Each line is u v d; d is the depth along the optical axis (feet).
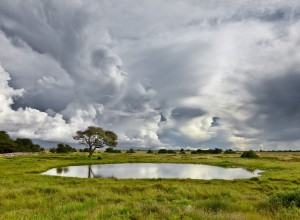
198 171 184.85
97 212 42.24
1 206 52.80
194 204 51.67
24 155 370.12
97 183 107.24
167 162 262.67
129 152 527.81
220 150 513.04
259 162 245.45
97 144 337.52
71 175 157.07
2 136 482.69
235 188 95.25
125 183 108.37
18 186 85.56
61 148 483.51
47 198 61.82
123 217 39.63
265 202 50.29
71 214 41.63
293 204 46.01
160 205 46.70
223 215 37.96
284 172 157.69
